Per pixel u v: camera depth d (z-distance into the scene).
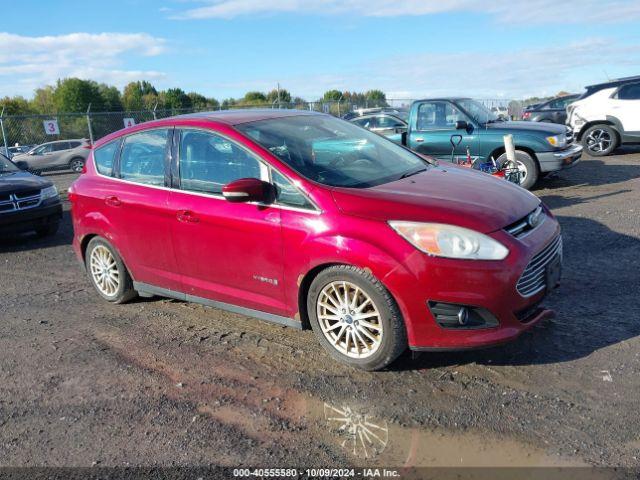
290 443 3.02
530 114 19.52
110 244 5.08
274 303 3.98
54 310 5.38
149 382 3.80
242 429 3.18
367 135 4.89
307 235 3.62
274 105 25.05
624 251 5.68
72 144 23.39
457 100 9.83
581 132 13.87
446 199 3.56
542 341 3.88
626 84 13.15
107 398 3.63
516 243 3.37
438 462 2.78
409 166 4.44
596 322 4.09
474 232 3.28
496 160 9.49
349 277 3.50
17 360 4.30
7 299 5.85
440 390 3.40
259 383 3.67
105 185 5.04
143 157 4.77
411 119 10.15
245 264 4.03
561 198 8.81
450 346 3.34
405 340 3.46
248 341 4.32
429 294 3.28
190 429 3.22
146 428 3.26
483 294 3.24
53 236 9.15
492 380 3.46
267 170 3.91
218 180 4.18
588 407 3.10
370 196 3.57
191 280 4.48
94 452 3.07
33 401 3.67
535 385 3.36
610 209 7.63
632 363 3.50
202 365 3.98
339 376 3.67
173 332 4.61
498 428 2.99
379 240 3.37
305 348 4.11
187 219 4.30
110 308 5.29
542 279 3.61
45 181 8.98
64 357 4.29
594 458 2.70
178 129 4.52
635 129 13.05
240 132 4.13
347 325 3.63
